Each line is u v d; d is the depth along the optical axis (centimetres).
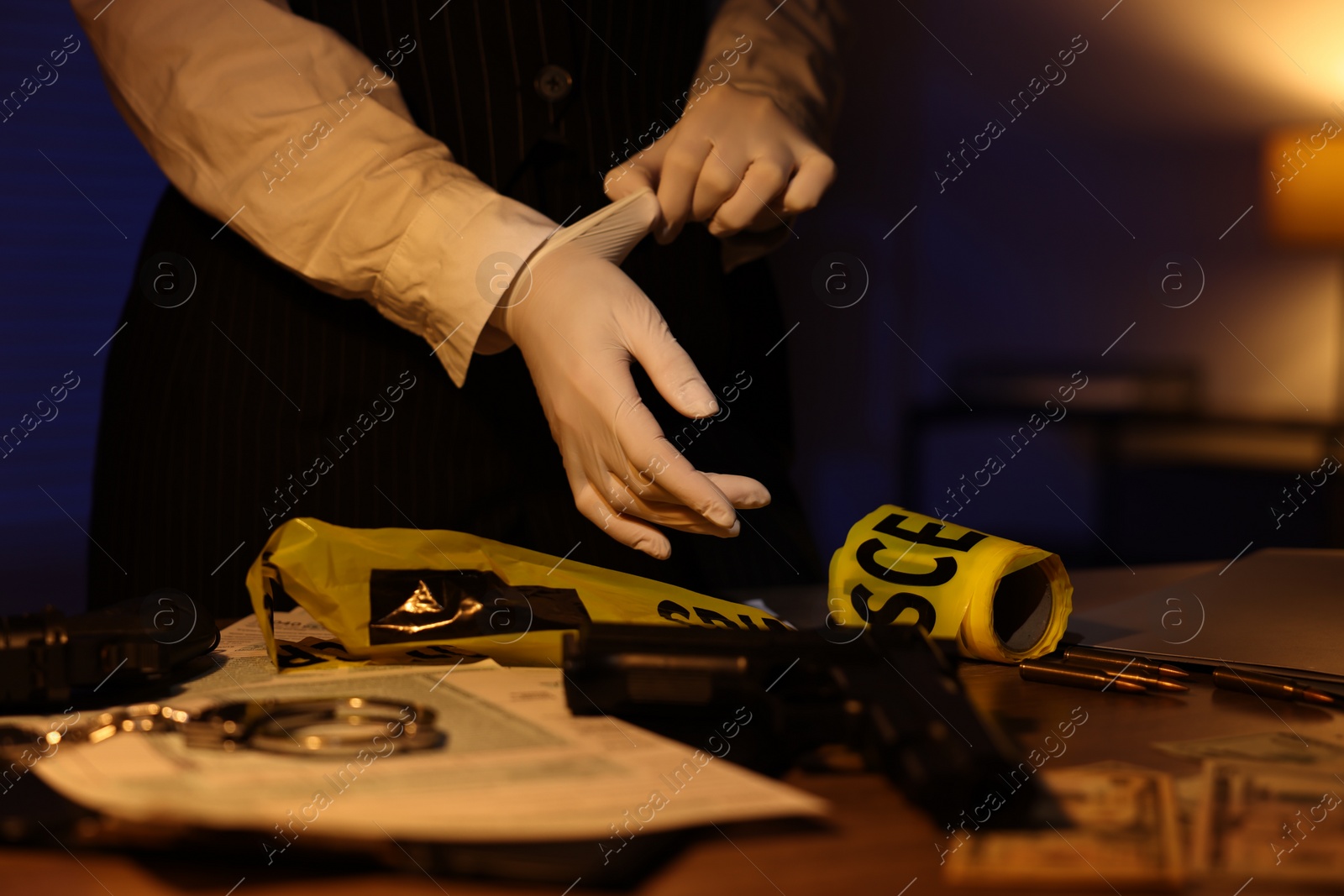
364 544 56
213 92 80
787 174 88
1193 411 328
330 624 55
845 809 35
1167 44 337
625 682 43
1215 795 37
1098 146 347
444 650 55
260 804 31
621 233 78
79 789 31
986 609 58
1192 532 298
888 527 65
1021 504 340
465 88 97
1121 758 41
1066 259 354
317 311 101
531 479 105
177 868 31
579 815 31
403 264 77
